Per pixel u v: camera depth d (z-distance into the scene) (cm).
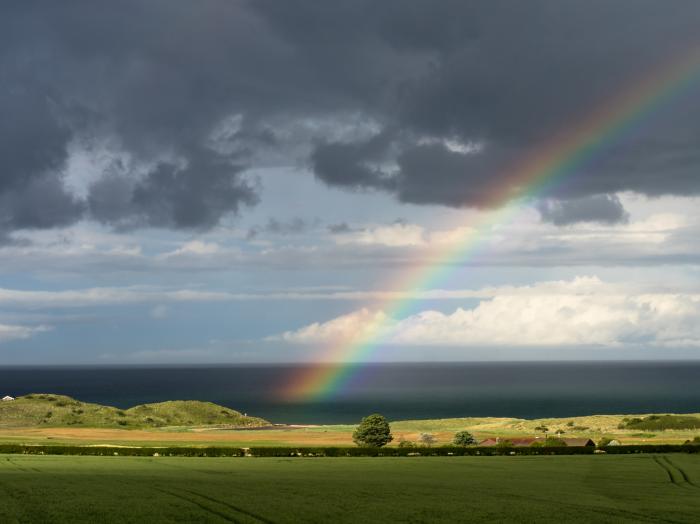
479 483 7150
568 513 5341
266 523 4762
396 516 5103
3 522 4556
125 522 4656
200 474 7612
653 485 7188
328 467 8706
